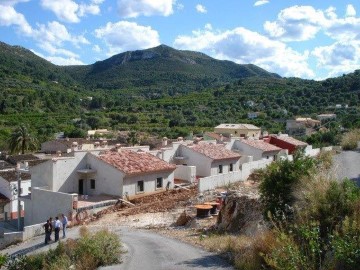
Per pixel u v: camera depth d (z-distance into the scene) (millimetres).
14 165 60062
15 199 46375
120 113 157125
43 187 34156
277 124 129500
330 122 113688
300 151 23078
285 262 11477
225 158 45031
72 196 30406
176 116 145875
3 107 147625
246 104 171500
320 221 13688
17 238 27766
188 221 26531
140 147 44500
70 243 20750
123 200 33875
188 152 44688
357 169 27344
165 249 19688
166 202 33656
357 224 11773
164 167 38344
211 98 189625
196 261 16984
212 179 36375
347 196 14125
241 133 96375
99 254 18391
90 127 135500
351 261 10383
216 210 28188
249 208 22016
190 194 35344
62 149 79812
